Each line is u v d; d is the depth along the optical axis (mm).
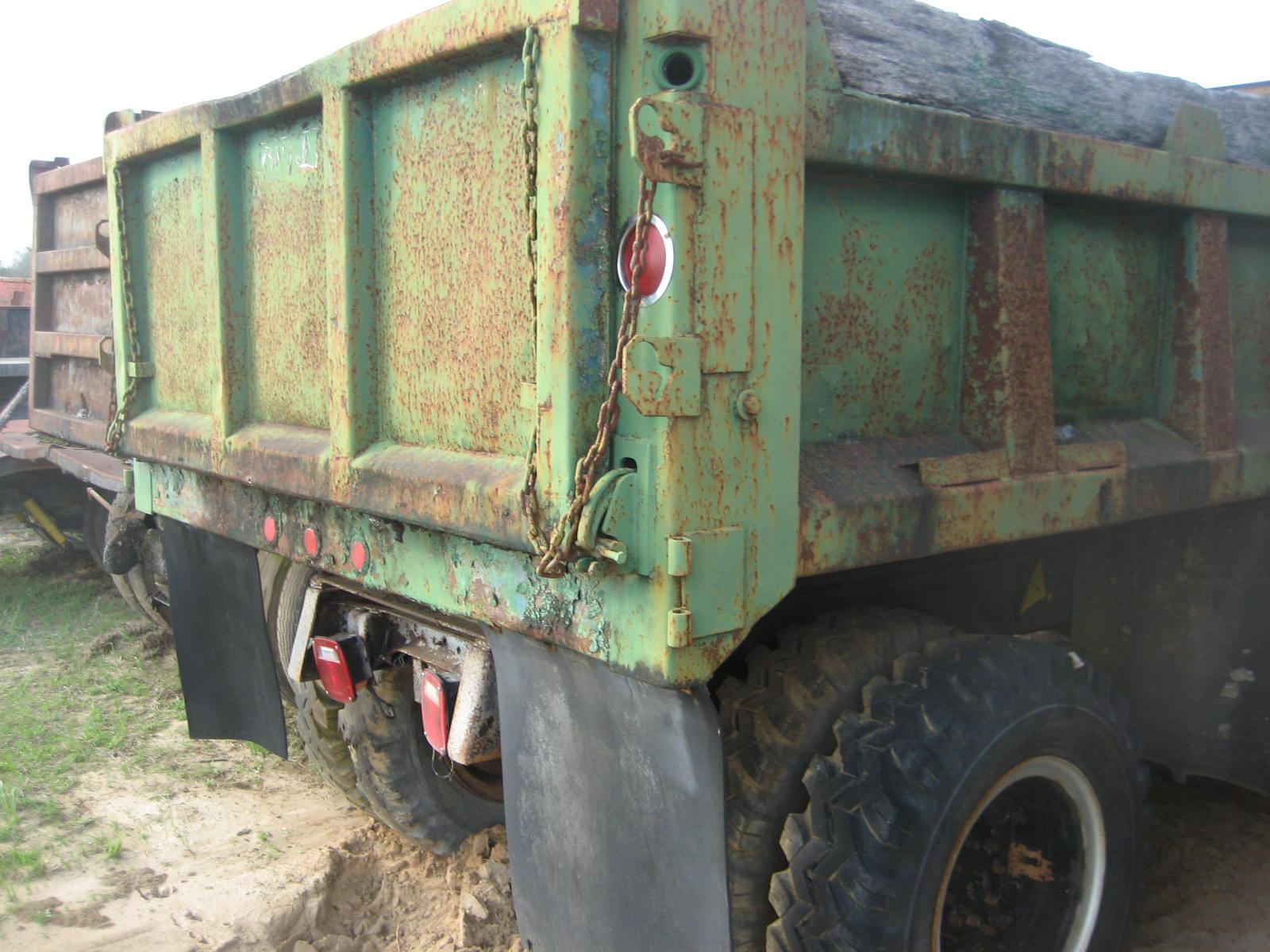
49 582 7301
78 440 6043
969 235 2369
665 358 1731
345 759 3580
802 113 1893
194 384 3250
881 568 2674
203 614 3549
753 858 2172
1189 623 3275
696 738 1879
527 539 1974
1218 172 2809
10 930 3137
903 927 2072
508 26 1935
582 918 2174
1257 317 3146
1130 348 2814
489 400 2176
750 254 1838
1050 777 2424
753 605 1888
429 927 3232
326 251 2500
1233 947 3000
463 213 2207
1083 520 2521
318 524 2742
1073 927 2561
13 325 8711
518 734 2281
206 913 3217
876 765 2109
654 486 1786
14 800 3908
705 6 1761
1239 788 3930
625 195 1853
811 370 2111
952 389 2414
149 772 4289
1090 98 2672
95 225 5926
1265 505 3172
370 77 2318
